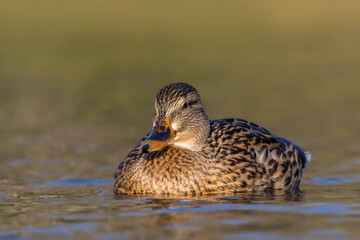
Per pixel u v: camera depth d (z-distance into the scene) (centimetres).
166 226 729
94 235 695
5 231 719
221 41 3619
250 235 683
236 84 2400
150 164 982
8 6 4569
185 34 3828
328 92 2230
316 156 1347
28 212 828
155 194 972
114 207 856
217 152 1001
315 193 970
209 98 2105
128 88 2339
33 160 1313
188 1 4803
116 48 3378
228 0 4831
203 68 2800
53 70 2775
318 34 3812
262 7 4656
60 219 779
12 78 2570
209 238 674
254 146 1027
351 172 1180
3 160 1313
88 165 1266
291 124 1712
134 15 4397
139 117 1844
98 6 4681
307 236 677
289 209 823
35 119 1809
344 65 2834
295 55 3150
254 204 865
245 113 1855
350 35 3744
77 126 1712
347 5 4694
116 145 1473
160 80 2495
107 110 1956
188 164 977
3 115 1867
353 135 1565
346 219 757
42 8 4553
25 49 3300
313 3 4756
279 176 1021
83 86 2397
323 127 1669
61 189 1035
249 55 3166
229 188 988
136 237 683
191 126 986
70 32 3838
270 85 2380
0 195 975
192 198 926
